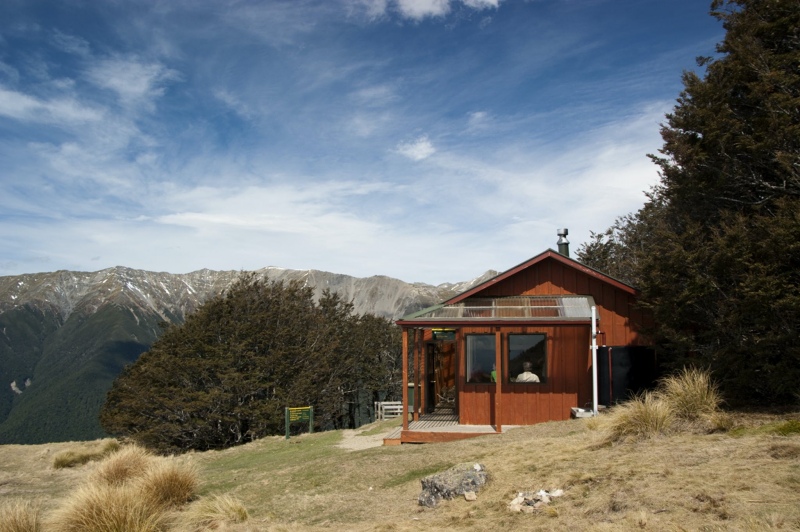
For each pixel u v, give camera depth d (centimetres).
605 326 1572
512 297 1625
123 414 3784
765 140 1181
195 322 3956
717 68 1340
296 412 2178
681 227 1462
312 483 1124
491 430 1448
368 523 805
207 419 3450
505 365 1562
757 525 506
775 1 1288
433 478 859
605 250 3266
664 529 545
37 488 1633
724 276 1209
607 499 662
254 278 4909
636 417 944
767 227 1080
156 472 1123
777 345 1077
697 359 1263
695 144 1395
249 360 3775
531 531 627
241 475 1365
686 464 728
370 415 4888
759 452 718
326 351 4288
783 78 1202
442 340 1808
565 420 1402
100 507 902
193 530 895
